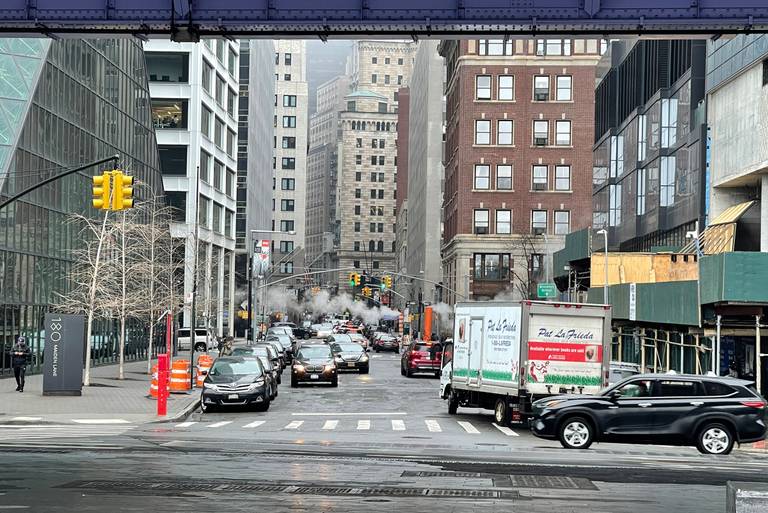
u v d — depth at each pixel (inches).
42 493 640.4
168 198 4116.6
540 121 4185.5
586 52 4178.2
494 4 825.5
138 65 3110.2
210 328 3932.1
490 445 1041.5
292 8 834.8
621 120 3063.5
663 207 2482.8
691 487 714.2
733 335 1544.0
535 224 4165.8
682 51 2400.3
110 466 787.4
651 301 1819.6
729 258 1427.2
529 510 591.5
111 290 2285.9
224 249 4832.7
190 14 835.4
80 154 2486.5
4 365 2026.3
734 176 1994.3
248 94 5748.0
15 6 835.4
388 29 842.8
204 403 1497.3
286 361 3019.2
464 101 4183.1
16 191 2048.5
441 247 5354.3
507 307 1284.4
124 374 2322.8
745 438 999.0
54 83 2284.7
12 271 2046.0
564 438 1016.9
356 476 741.3
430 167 5748.0
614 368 1338.6
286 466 796.6
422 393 1940.2
